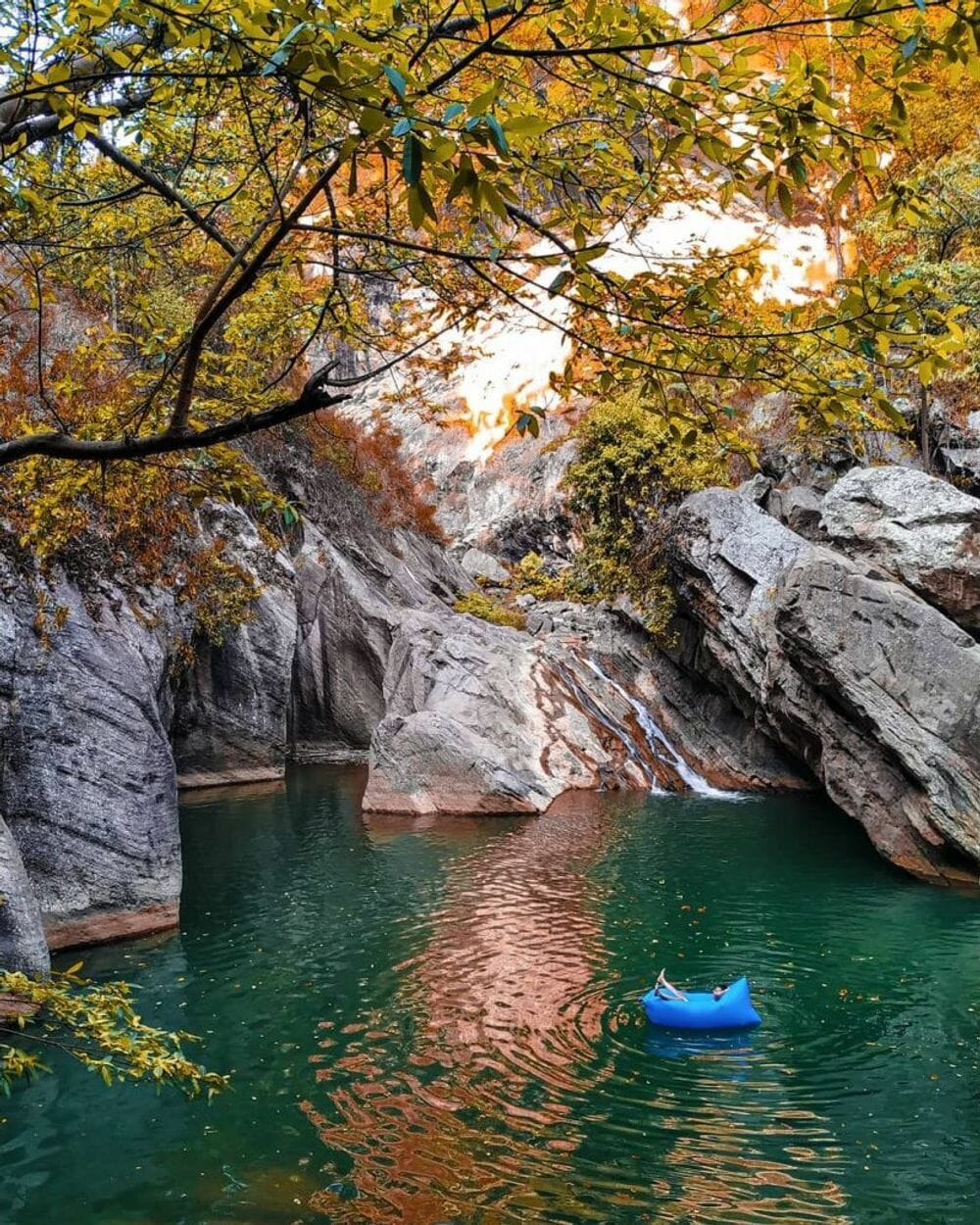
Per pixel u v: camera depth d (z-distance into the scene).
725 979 11.20
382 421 41.03
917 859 15.92
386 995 10.73
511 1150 7.37
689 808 22.03
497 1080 8.59
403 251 5.11
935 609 16.88
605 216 4.14
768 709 21.14
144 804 13.41
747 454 4.13
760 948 12.33
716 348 3.70
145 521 13.22
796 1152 7.29
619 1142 7.44
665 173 4.25
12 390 11.70
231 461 4.66
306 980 11.21
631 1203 6.59
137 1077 5.16
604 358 3.98
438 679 25.69
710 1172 6.99
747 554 21.77
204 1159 7.29
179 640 21.17
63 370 8.07
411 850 18.03
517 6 2.89
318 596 31.25
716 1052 9.15
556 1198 6.69
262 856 17.62
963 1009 10.16
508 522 46.41
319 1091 8.42
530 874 16.14
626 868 16.50
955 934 12.80
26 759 12.30
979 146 19.42
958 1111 7.89
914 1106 7.99
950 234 18.81
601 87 3.48
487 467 49.56
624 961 11.83
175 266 8.22
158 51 3.66
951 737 15.13
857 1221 6.38
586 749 24.92
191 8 2.88
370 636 31.25
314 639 31.09
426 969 11.56
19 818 12.10
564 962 11.80
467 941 12.66
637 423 25.56
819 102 3.11
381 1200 6.70
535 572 43.38
